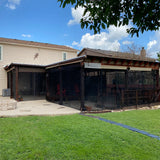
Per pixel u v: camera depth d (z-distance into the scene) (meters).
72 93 11.49
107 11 2.32
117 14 2.44
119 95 8.95
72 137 3.76
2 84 13.91
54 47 16.91
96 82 10.83
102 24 2.65
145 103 9.26
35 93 15.41
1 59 13.91
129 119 5.59
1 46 13.93
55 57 17.20
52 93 11.60
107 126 4.66
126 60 8.41
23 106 8.36
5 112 6.53
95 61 7.19
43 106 8.37
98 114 6.41
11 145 3.32
